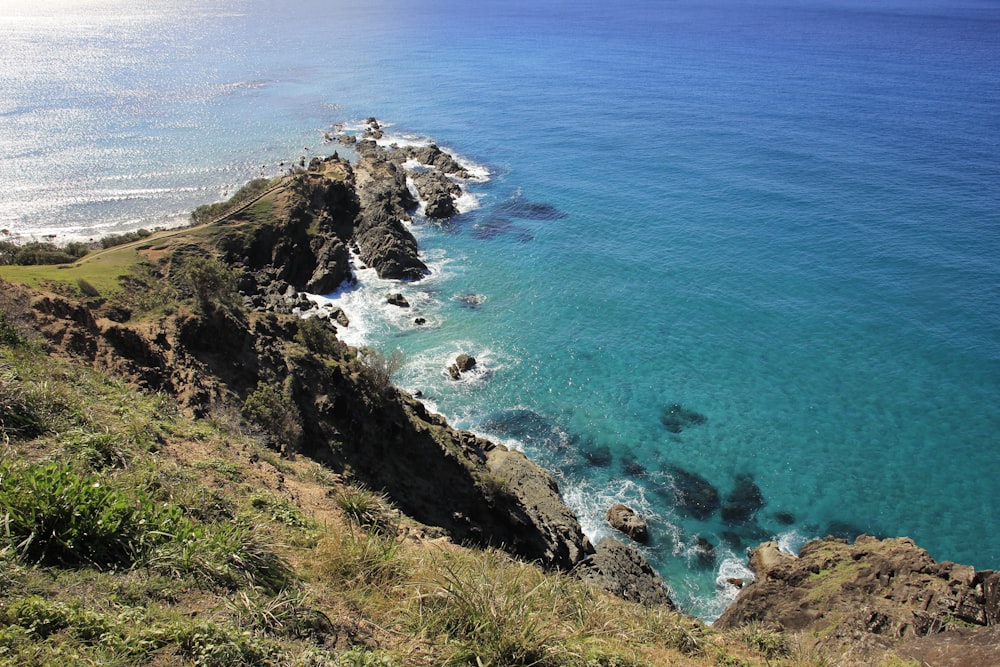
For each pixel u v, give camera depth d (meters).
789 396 47.00
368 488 26.08
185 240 54.12
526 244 72.56
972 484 38.69
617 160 101.00
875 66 163.25
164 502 10.62
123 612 7.16
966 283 62.16
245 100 136.25
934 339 53.72
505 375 48.78
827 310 58.66
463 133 117.00
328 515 13.88
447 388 46.91
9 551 7.42
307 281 60.75
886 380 48.78
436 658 8.38
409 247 67.38
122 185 83.75
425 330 54.47
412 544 13.59
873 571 24.11
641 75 163.38
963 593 21.38
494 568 11.29
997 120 110.69
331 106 134.50
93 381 17.39
